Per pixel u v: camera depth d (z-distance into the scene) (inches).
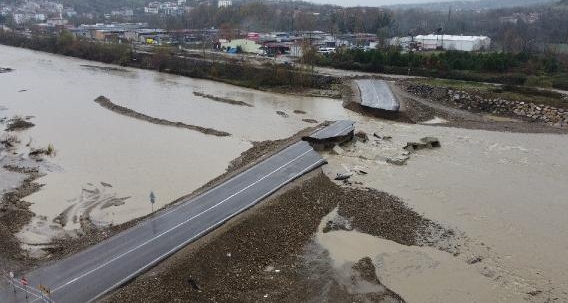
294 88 4453.7
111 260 1494.8
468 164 2620.6
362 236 1841.8
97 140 2849.4
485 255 1743.4
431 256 1726.1
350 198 2149.4
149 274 1430.9
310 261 1654.8
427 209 2086.6
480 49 6560.0
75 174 2335.1
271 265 1612.9
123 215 1925.4
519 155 2770.7
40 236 1750.7
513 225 1964.8
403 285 1557.6
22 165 2442.2
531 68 4601.4
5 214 1898.4
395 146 2871.6
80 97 3941.9
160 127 3142.2
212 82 4842.5
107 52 6097.4
